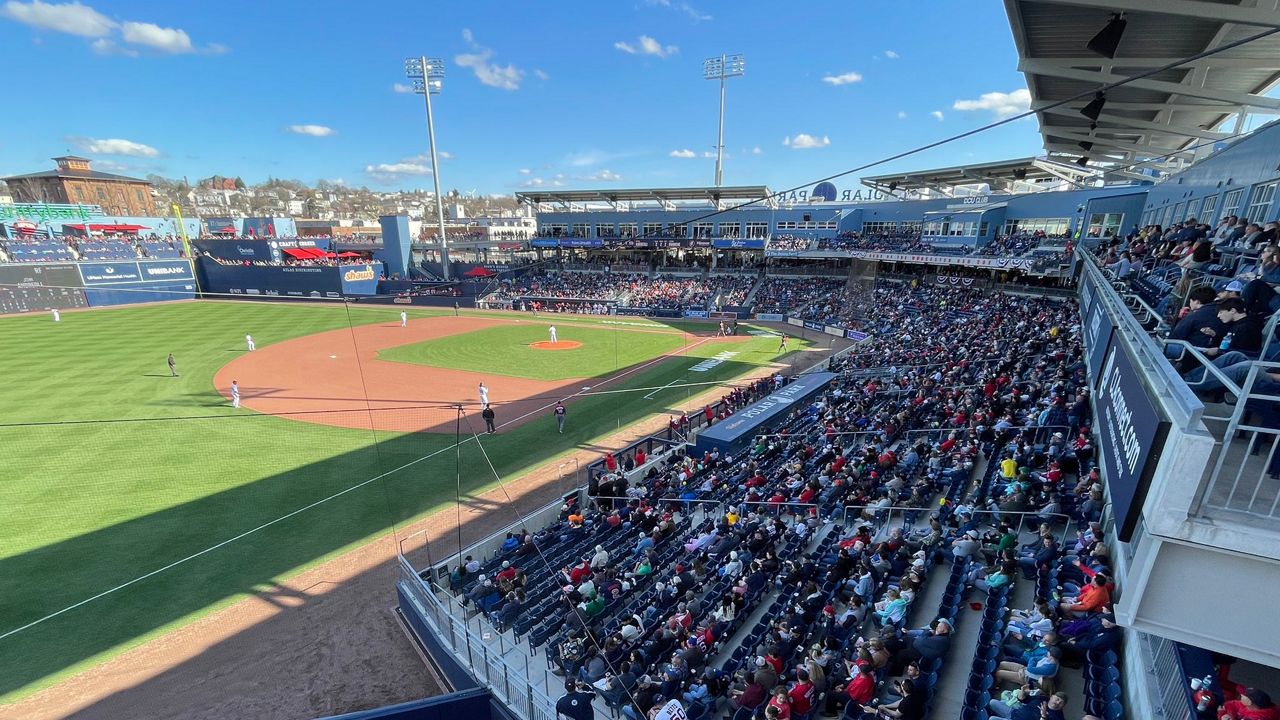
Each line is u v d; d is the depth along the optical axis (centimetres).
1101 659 757
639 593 1239
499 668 991
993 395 1856
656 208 6931
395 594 1356
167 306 6450
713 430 2130
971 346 2845
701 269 6644
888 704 786
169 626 1252
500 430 2462
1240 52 1348
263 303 6812
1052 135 2412
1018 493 1198
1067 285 3672
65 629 1240
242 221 9075
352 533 1622
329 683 1098
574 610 1084
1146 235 1703
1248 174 1349
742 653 1000
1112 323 949
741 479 1720
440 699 920
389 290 7119
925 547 1157
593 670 952
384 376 3397
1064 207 4162
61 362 3666
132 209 10794
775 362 3706
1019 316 3212
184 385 3144
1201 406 421
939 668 852
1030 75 1580
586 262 7319
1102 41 1203
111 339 4438
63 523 1667
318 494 1853
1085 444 1247
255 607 1312
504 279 7088
